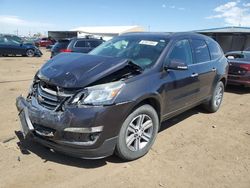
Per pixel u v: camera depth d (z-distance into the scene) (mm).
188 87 5102
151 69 4285
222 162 4230
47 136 3652
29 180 3549
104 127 3541
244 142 5027
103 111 3506
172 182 3639
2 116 5824
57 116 3557
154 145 4695
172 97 4680
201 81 5578
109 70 3801
